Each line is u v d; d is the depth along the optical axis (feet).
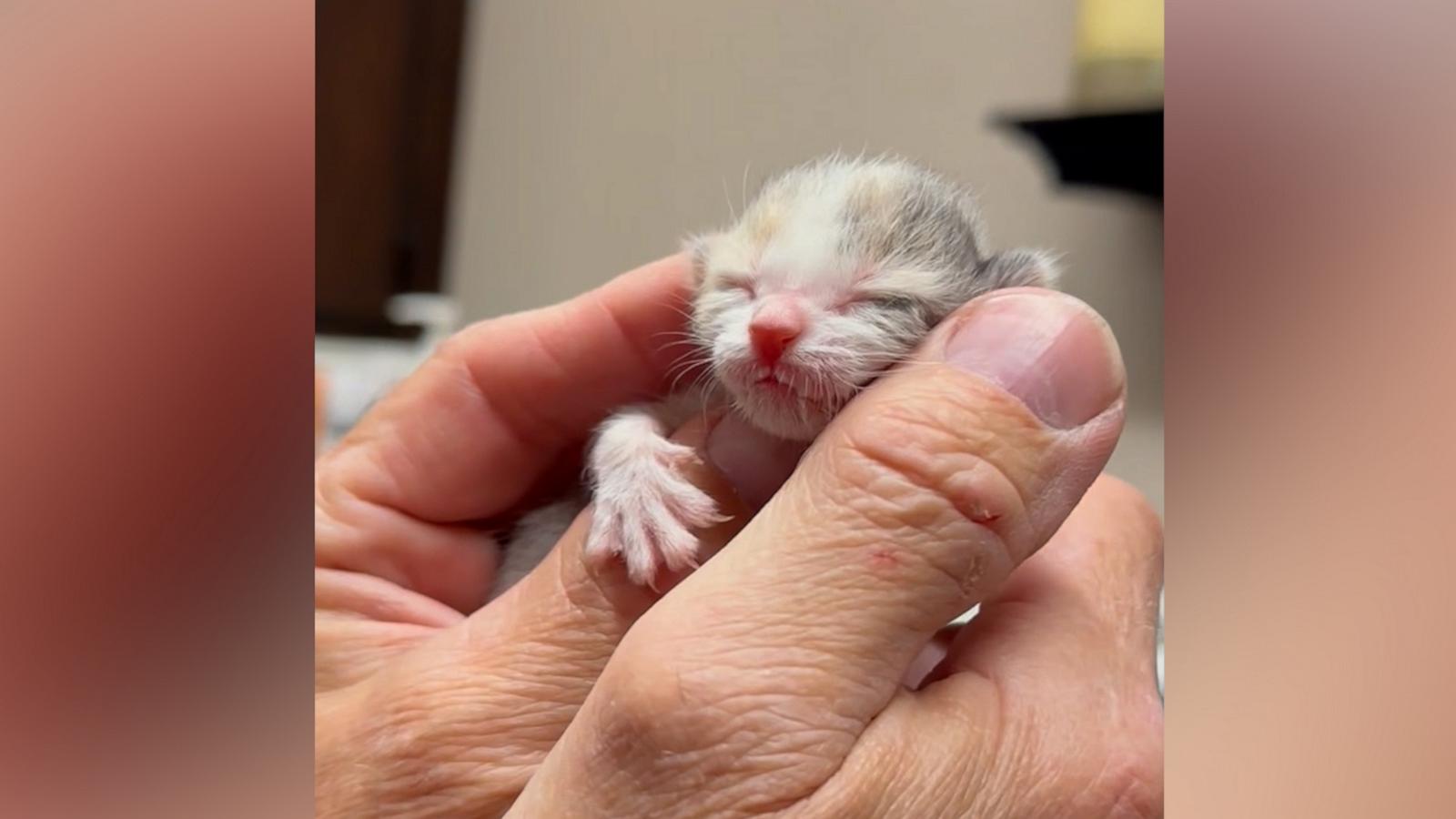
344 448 0.50
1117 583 0.38
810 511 0.30
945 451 0.29
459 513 0.51
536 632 0.37
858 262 0.40
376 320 0.95
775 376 0.37
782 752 0.27
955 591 0.30
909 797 0.28
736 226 0.47
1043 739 0.31
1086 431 0.31
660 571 0.37
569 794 0.28
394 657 0.44
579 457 0.53
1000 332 0.31
